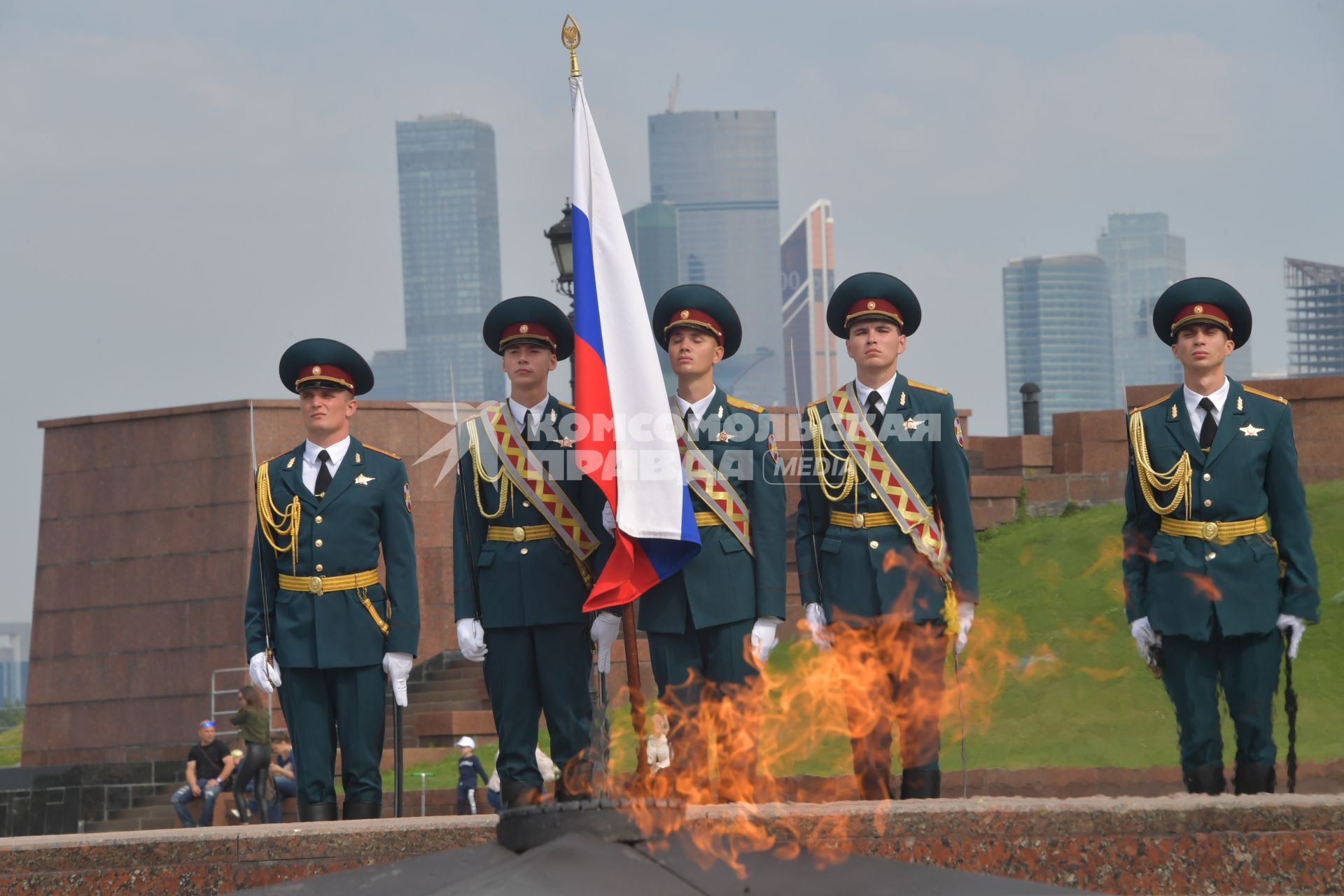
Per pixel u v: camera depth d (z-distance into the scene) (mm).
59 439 74500
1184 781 23891
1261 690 23281
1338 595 43625
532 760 24797
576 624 24578
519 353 25016
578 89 23125
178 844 21234
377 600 26188
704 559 24250
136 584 72562
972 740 40344
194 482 71875
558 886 12758
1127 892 19438
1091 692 42625
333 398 26703
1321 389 55375
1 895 21172
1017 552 58344
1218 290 24266
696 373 24891
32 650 74000
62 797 64062
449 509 68688
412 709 61906
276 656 26109
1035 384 74750
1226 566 23312
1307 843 19188
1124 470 63000
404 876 14242
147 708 71875
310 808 25812
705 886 13102
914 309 25391
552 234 45562
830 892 12992
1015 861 19688
